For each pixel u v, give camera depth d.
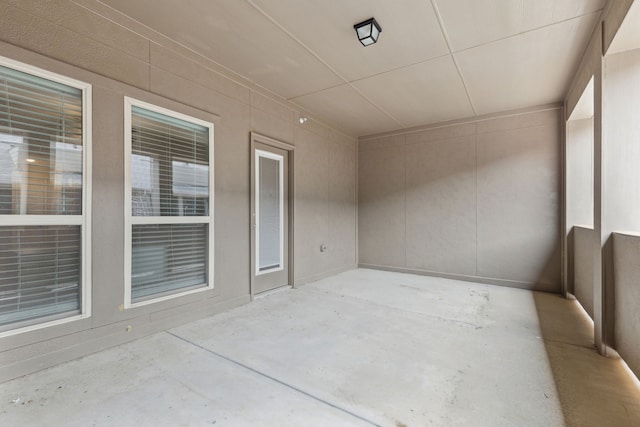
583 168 4.26
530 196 4.76
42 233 2.26
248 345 2.63
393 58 3.31
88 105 2.44
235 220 3.72
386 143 6.08
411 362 2.35
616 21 2.24
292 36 2.93
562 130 4.53
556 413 1.76
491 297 4.23
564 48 3.07
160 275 3.01
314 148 5.21
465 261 5.27
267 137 4.17
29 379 2.07
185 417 1.70
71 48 2.36
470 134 5.23
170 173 3.06
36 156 2.23
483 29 2.78
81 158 2.43
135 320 2.73
